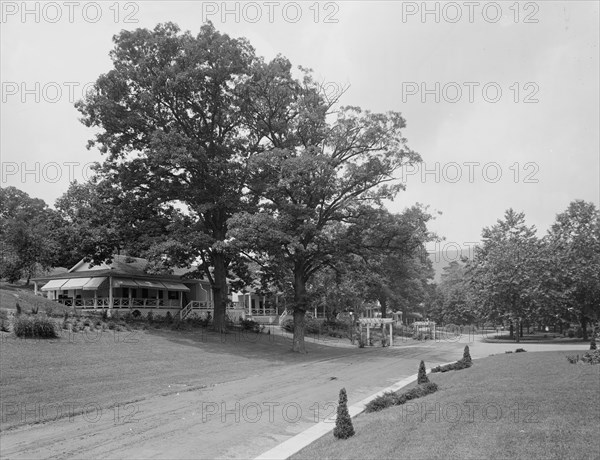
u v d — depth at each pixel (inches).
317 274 2437.3
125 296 1857.8
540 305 2046.0
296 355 1419.8
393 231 1503.4
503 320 2326.5
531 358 1051.3
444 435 416.5
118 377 809.5
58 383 720.3
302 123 1544.0
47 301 1454.2
